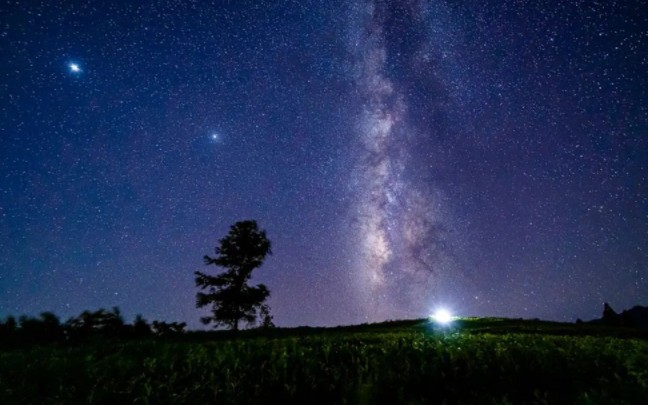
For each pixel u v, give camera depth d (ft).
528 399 29.01
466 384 31.40
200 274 96.22
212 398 30.63
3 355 45.21
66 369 36.37
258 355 39.11
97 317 68.39
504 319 115.55
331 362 37.47
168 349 43.78
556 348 38.50
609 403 25.99
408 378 32.27
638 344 42.29
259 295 95.25
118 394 31.14
